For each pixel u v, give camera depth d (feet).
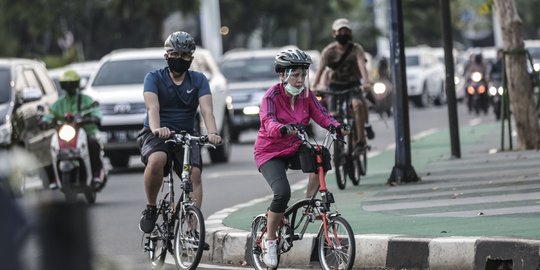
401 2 95.96
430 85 279.49
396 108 96.68
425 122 209.97
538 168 100.99
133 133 135.33
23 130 112.06
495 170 102.37
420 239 60.70
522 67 122.52
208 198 100.78
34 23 309.01
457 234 63.16
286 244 58.39
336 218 56.29
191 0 260.21
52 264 30.14
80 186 100.53
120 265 35.24
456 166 109.60
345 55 99.40
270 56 187.73
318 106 58.75
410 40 411.75
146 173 61.82
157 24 277.85
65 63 289.53
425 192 88.07
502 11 121.60
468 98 221.66
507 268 57.57
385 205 80.94
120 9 277.85
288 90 57.72
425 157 124.57
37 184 124.36
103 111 135.44
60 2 310.24
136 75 140.97
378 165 121.39
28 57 326.85
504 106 123.85
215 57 258.16
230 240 68.49
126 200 104.47
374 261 62.03
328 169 57.16
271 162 57.67
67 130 99.91
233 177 122.21
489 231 63.82
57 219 30.30
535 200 77.77
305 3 373.40
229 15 359.46
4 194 30.58
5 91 113.39
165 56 62.28
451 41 118.93
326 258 57.21
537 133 123.34
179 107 62.90
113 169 143.23
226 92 147.95
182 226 61.00
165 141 60.95
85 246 30.53
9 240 30.12
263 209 84.53
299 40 421.18
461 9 400.88
